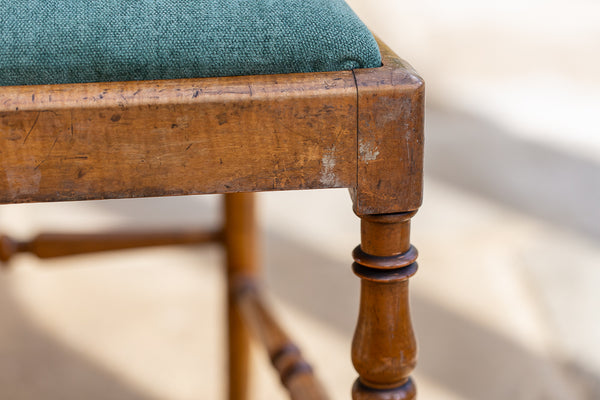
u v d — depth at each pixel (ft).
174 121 2.06
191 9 2.09
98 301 5.22
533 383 4.27
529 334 4.72
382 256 2.19
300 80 2.06
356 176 2.09
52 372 4.49
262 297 3.56
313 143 2.07
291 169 2.08
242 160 2.08
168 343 4.75
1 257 3.68
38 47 2.06
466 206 6.31
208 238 3.73
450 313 4.94
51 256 3.74
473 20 11.71
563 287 5.17
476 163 7.08
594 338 4.65
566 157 7.15
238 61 2.07
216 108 2.05
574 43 10.44
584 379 4.29
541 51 10.17
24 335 4.85
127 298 5.25
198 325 4.93
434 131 7.81
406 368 2.27
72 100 2.04
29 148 2.06
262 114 2.05
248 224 3.67
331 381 4.30
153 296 5.27
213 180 2.09
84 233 3.74
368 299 2.24
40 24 2.07
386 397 2.30
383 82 2.05
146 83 2.06
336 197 6.80
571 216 6.13
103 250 3.75
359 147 2.07
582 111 8.17
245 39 2.07
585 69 9.42
